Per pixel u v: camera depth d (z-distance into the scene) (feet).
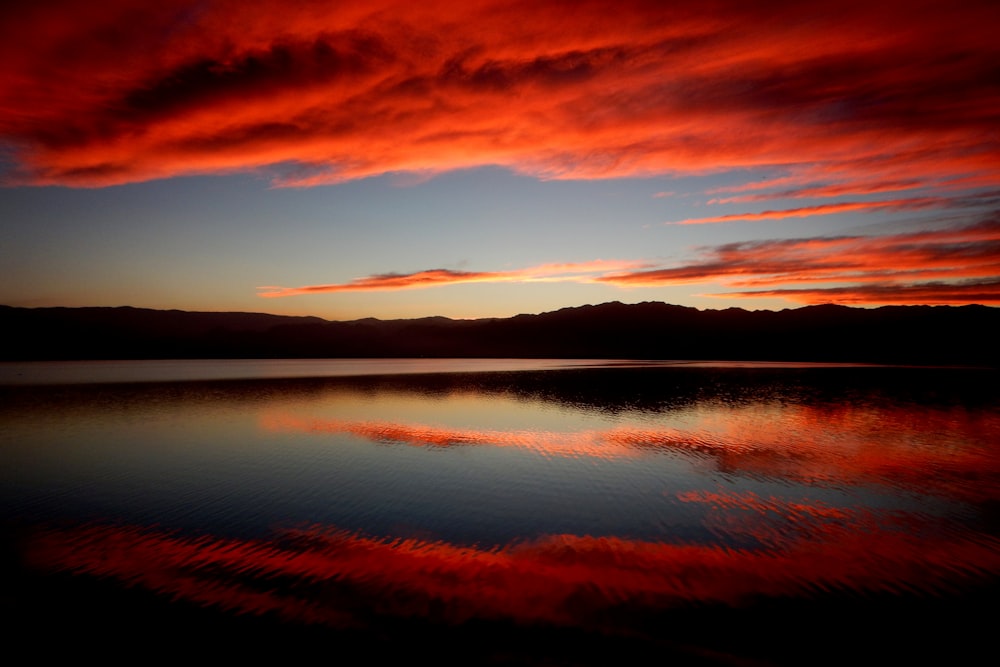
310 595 36.94
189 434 104.78
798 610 35.01
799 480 68.03
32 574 40.22
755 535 48.65
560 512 55.52
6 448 90.94
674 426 112.98
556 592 37.52
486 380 259.19
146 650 30.37
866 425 112.78
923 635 32.04
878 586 38.24
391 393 192.65
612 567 41.73
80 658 29.71
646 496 61.05
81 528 50.62
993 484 65.87
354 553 44.55
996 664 29.40
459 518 53.57
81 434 104.32
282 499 60.13
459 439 98.73
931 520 52.37
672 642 31.32
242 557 43.60
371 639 31.42
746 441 95.35
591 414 133.59
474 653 30.14
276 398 174.19
